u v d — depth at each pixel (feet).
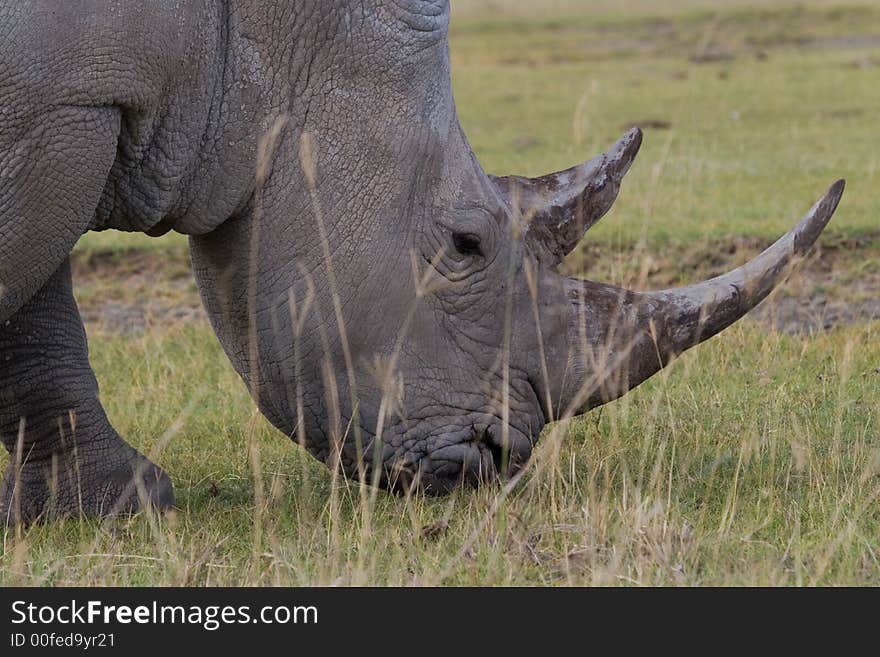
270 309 52.11
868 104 177.68
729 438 62.49
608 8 376.27
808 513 52.75
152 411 71.77
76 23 47.11
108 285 101.81
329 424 53.11
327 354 52.13
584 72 228.63
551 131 162.81
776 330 81.61
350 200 51.11
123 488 56.49
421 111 51.49
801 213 109.81
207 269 53.67
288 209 51.24
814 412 65.92
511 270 52.80
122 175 50.90
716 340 78.02
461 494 53.31
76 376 56.95
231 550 51.13
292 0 50.65
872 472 56.03
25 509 56.59
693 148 141.59
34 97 46.98
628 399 69.00
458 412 52.75
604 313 53.36
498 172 135.74
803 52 252.01
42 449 56.95
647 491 53.62
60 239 49.16
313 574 48.14
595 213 54.54
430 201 51.85
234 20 50.72
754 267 53.01
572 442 61.41
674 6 365.40
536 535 50.24
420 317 52.13
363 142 50.98
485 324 52.75
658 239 101.60
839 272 96.02
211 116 50.90
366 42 50.83
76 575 48.65
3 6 46.52
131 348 85.46
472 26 331.57
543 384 53.31
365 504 50.37
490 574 47.11
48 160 47.73
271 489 56.59
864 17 306.76
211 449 65.67
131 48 47.93
